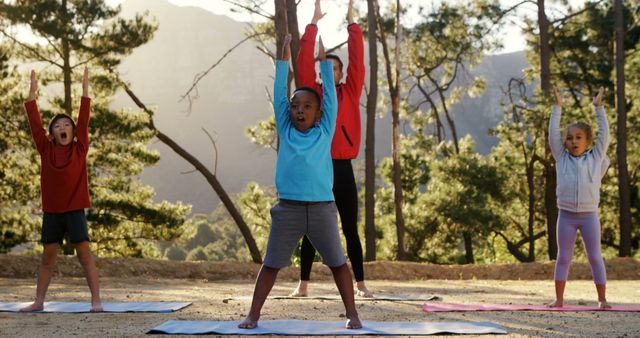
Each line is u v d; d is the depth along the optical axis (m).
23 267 10.98
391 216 26.30
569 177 5.93
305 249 6.79
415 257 26.39
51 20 19.02
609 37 31.50
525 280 12.30
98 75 20.12
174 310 5.61
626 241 20.92
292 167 4.23
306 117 4.28
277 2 13.94
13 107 20.16
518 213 30.70
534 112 23.84
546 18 25.67
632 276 12.95
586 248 5.96
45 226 5.54
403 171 27.08
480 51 29.34
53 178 5.45
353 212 6.31
